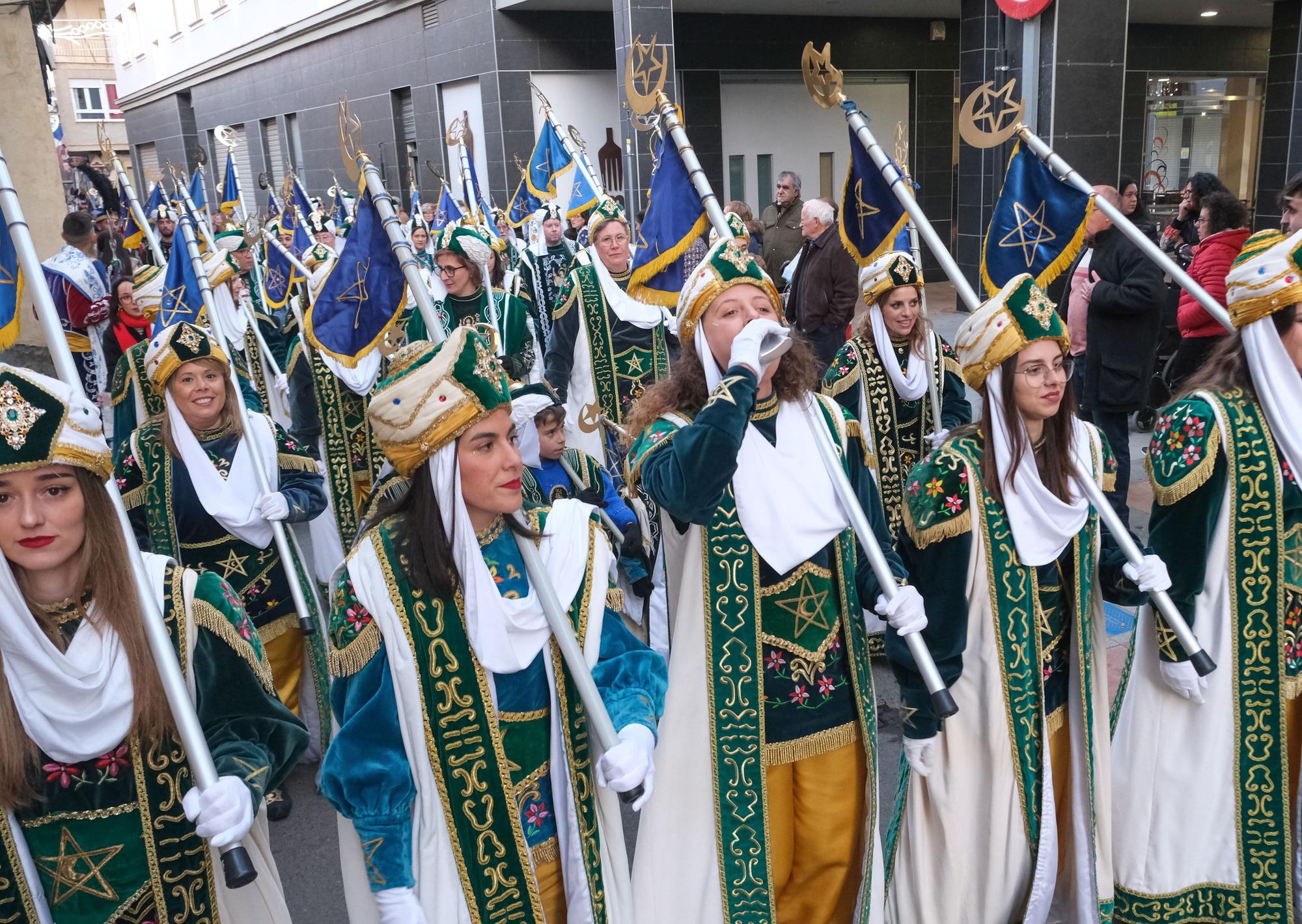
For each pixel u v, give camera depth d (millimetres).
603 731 2023
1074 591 2684
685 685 2557
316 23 20203
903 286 4535
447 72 16641
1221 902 2902
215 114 27500
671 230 2895
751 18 16312
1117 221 2996
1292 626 2785
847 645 2598
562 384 5512
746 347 2348
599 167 15414
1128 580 2703
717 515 2506
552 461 3975
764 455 2516
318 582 5398
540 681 2131
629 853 3578
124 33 33219
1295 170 12898
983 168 12133
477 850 2072
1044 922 2699
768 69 16594
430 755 2043
